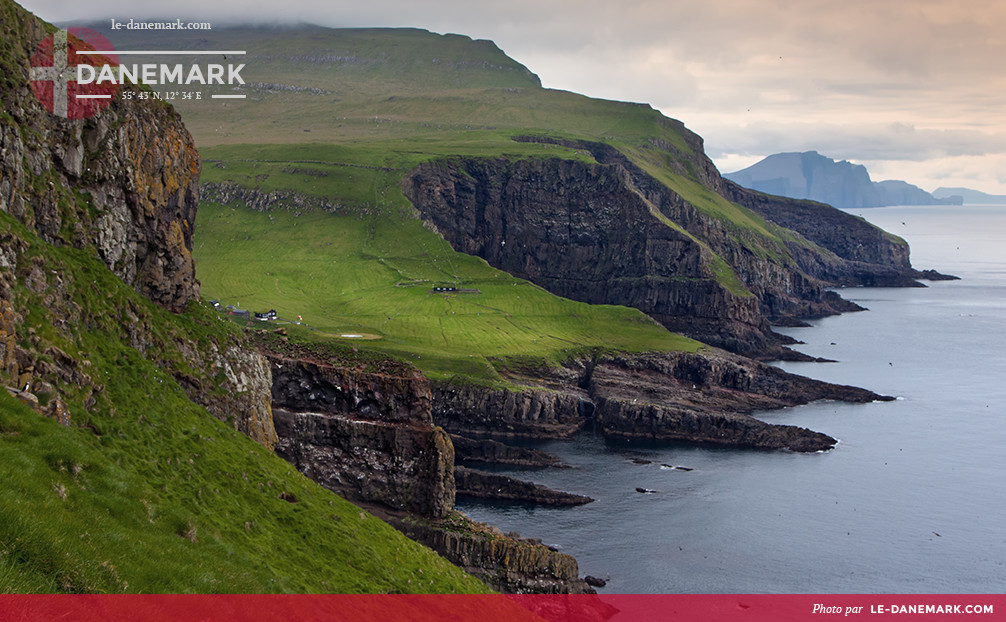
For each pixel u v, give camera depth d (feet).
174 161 339.57
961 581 485.56
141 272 318.65
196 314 338.34
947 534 554.05
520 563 415.44
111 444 215.10
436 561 316.40
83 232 280.51
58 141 281.95
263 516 250.37
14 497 152.15
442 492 413.39
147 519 187.01
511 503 586.86
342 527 278.67
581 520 558.56
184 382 298.97
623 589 456.45
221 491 242.78
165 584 166.61
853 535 548.31
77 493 173.27
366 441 410.11
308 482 300.40
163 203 329.11
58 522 155.53
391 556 288.92
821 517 579.07
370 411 416.05
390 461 411.95
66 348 223.92
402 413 417.69
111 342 262.88
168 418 254.88
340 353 434.71
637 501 601.62
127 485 192.65
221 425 285.43
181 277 335.06
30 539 143.84
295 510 267.59
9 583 133.18
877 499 618.03
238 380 329.72
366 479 409.08
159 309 315.58
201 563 185.26
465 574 328.29
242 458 271.69
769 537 540.11
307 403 410.93
